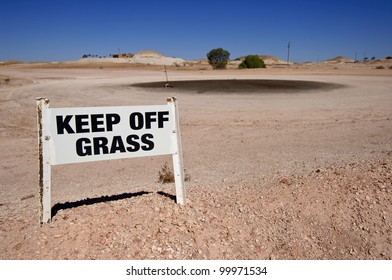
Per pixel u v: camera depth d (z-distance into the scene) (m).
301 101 21.62
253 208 4.51
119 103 21.17
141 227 3.84
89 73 61.03
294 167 7.74
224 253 3.66
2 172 9.05
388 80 37.19
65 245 3.54
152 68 86.31
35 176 8.62
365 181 5.02
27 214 4.74
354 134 12.30
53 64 121.44
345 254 3.79
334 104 20.17
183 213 4.20
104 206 4.40
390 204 4.41
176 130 4.34
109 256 3.44
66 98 23.83
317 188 4.93
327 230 4.08
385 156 7.84
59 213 4.18
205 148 11.00
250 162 8.86
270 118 16.03
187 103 21.05
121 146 4.13
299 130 13.34
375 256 3.76
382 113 16.88
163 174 7.60
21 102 22.12
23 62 151.25
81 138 3.97
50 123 3.86
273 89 28.89
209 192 5.38
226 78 42.62
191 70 71.06
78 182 7.76
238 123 14.99
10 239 3.66
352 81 36.28
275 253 3.76
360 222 4.16
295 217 4.29
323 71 56.16
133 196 5.24
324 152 9.60
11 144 12.37
